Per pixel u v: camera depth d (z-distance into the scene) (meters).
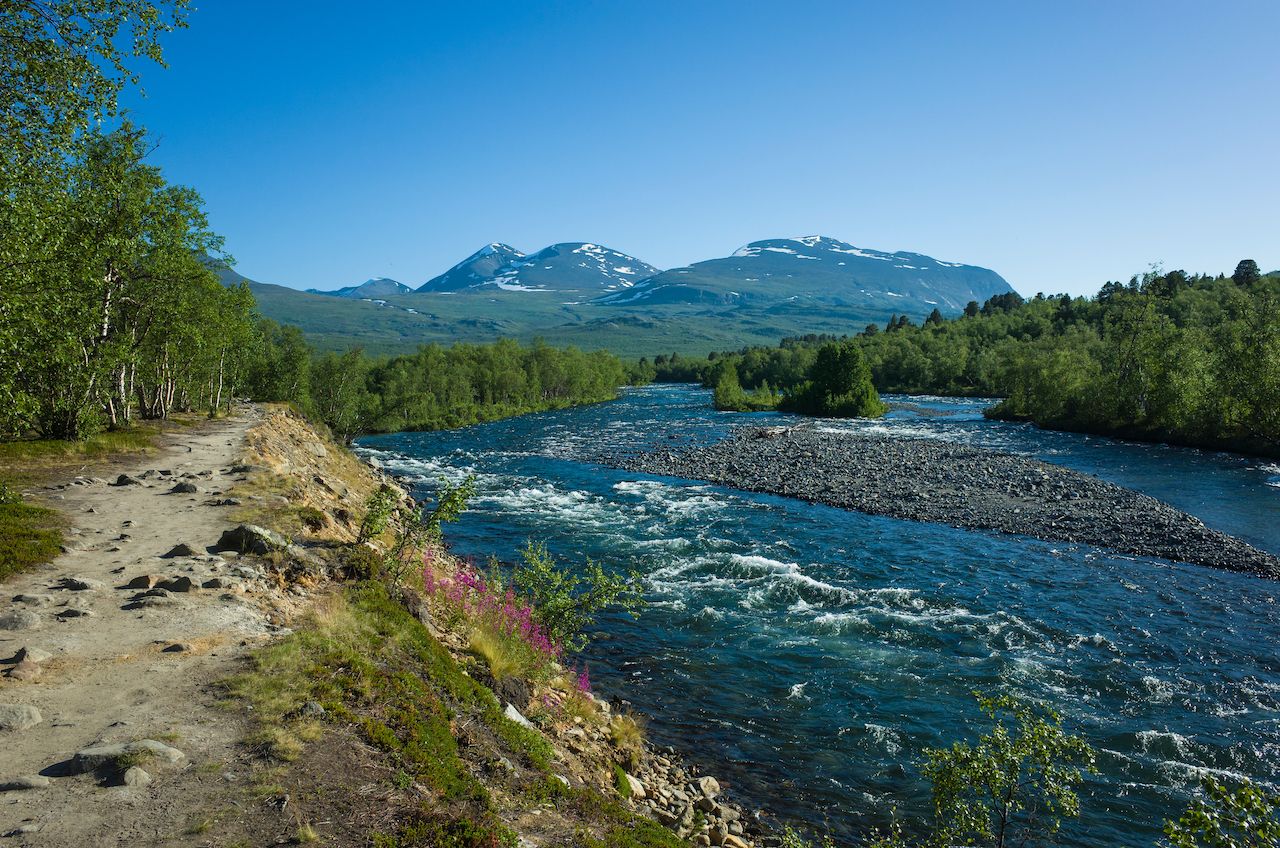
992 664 18.92
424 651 11.68
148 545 15.05
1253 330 72.06
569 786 9.99
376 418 91.56
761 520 35.69
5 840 5.93
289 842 6.36
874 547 30.64
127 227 32.00
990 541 31.69
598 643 20.08
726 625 21.58
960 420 92.69
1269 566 27.31
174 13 17.17
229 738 7.95
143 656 9.83
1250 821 7.34
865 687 17.64
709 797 12.62
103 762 7.17
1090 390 79.19
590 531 33.12
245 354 53.00
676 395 157.50
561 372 135.00
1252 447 58.25
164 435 34.47
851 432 76.62
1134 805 13.01
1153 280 95.06
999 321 179.38
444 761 8.48
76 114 16.86
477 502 40.28
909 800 13.19
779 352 184.75
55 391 28.05
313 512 18.02
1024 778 13.40
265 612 11.89
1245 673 18.33
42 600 11.49
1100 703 16.81
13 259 17.39
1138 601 23.75
